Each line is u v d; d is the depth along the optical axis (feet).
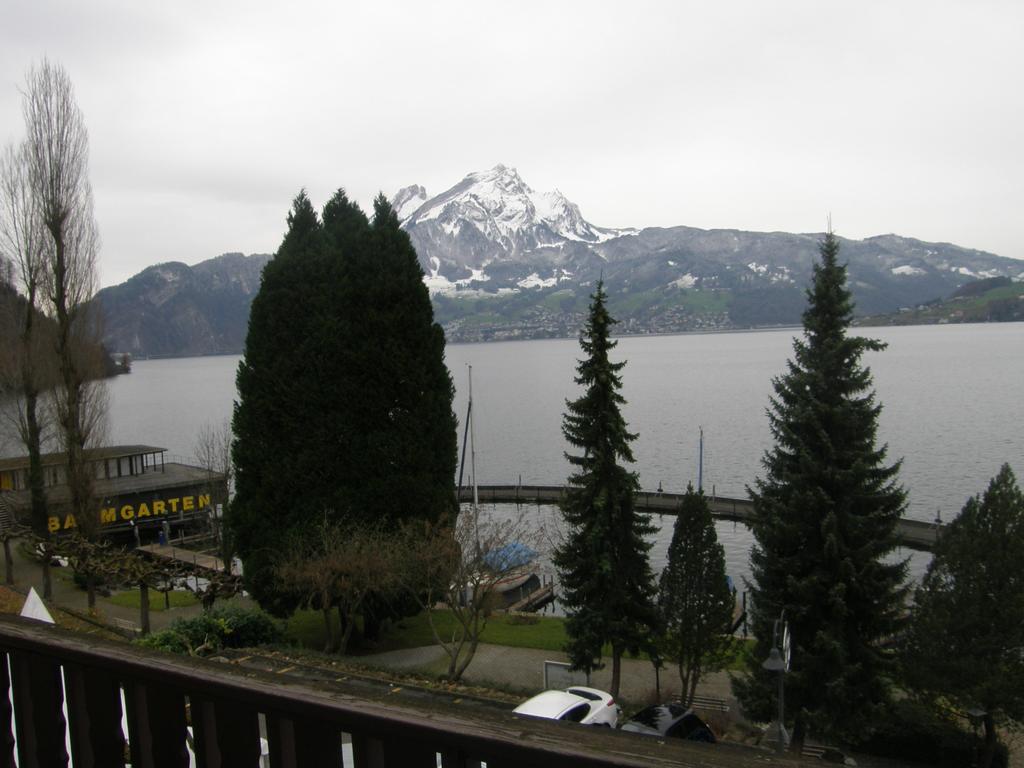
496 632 108.99
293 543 89.51
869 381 74.79
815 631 74.43
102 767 10.92
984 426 316.19
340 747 8.47
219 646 81.41
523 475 267.39
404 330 96.32
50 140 119.24
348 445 93.61
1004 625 73.26
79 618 92.12
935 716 80.74
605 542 85.76
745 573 159.22
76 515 127.13
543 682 88.38
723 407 419.74
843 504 72.95
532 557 114.42
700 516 87.66
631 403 451.94
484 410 446.60
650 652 86.33
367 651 99.19
